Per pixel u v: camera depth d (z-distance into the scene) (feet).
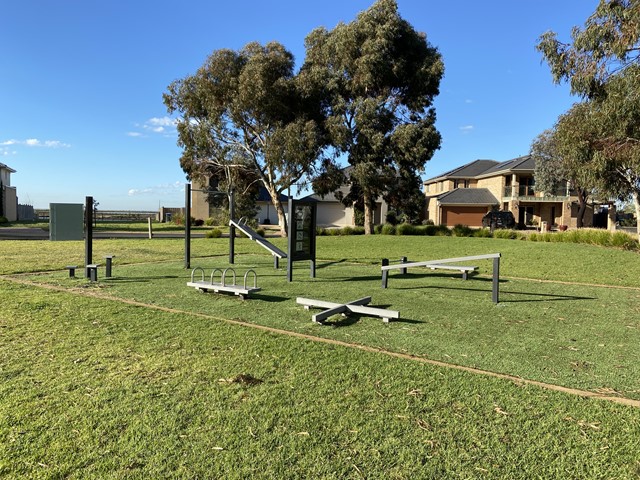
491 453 8.39
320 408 10.17
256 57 73.72
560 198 114.32
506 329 18.06
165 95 80.94
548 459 8.20
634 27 30.60
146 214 186.80
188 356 13.71
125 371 12.37
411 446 8.62
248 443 8.66
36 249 52.13
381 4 76.79
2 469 7.70
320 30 81.71
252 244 63.87
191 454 8.27
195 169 86.99
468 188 130.82
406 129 74.84
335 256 51.19
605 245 57.31
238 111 75.46
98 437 8.79
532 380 12.25
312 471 7.79
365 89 78.54
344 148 77.97
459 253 53.06
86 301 22.00
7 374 12.03
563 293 27.45
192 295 24.53
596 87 36.55
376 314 19.03
